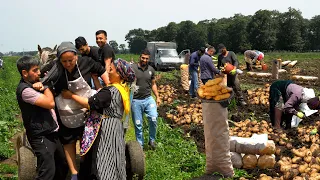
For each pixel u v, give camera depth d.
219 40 118.75
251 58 27.67
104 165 4.91
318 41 117.62
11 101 15.65
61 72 5.02
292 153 8.20
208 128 6.70
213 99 6.46
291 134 9.36
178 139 9.53
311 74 25.44
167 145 8.98
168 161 7.87
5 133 10.48
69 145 5.29
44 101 4.91
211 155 6.83
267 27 103.38
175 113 12.90
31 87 5.03
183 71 17.80
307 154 7.61
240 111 12.81
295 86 8.50
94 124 5.03
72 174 5.26
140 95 8.20
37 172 5.25
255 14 105.12
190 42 127.38
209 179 6.71
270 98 8.98
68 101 5.10
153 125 8.45
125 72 5.09
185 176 6.96
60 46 4.88
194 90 15.57
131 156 5.60
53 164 5.07
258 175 7.07
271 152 7.26
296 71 26.81
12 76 26.80
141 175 5.63
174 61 34.47
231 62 13.14
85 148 4.98
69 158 5.29
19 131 11.41
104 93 4.93
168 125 11.22
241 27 107.25
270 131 9.68
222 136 6.68
